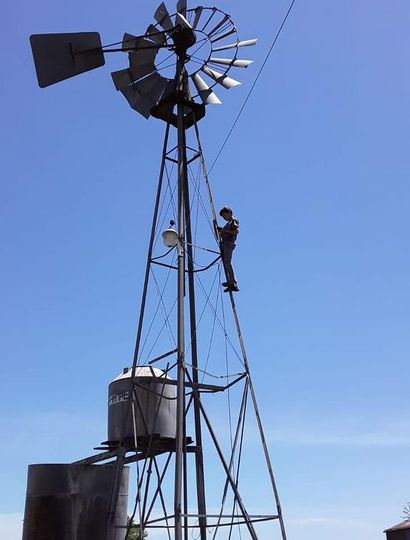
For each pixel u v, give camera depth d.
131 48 17.72
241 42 18.77
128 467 21.45
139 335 17.03
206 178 18.16
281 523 15.38
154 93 18.23
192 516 14.01
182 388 14.73
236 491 15.35
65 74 17.11
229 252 17.55
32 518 19.94
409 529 41.03
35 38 17.06
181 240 16.42
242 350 16.91
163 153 17.95
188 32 18.03
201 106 18.22
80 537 19.80
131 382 16.77
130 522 16.33
